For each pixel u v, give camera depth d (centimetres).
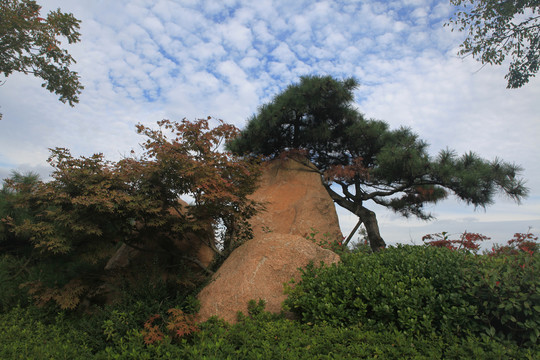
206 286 599
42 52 1022
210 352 353
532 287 376
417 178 1159
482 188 1037
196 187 628
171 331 467
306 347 359
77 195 628
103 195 591
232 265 609
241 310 512
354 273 494
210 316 507
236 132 761
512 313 383
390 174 1131
